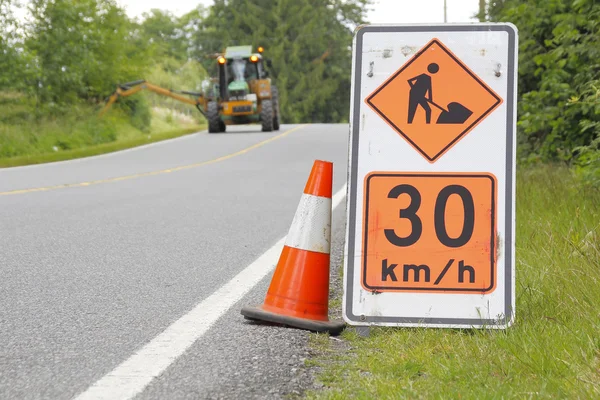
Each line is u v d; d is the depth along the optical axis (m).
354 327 9.67
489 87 9.29
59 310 10.50
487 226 9.21
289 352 8.56
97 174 36.16
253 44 179.38
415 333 9.03
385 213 9.29
